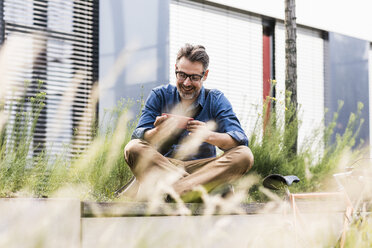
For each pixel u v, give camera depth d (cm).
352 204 272
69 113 473
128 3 571
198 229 166
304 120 767
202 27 664
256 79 716
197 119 308
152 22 587
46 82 503
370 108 859
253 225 261
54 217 178
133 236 138
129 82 547
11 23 503
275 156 394
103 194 306
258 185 357
